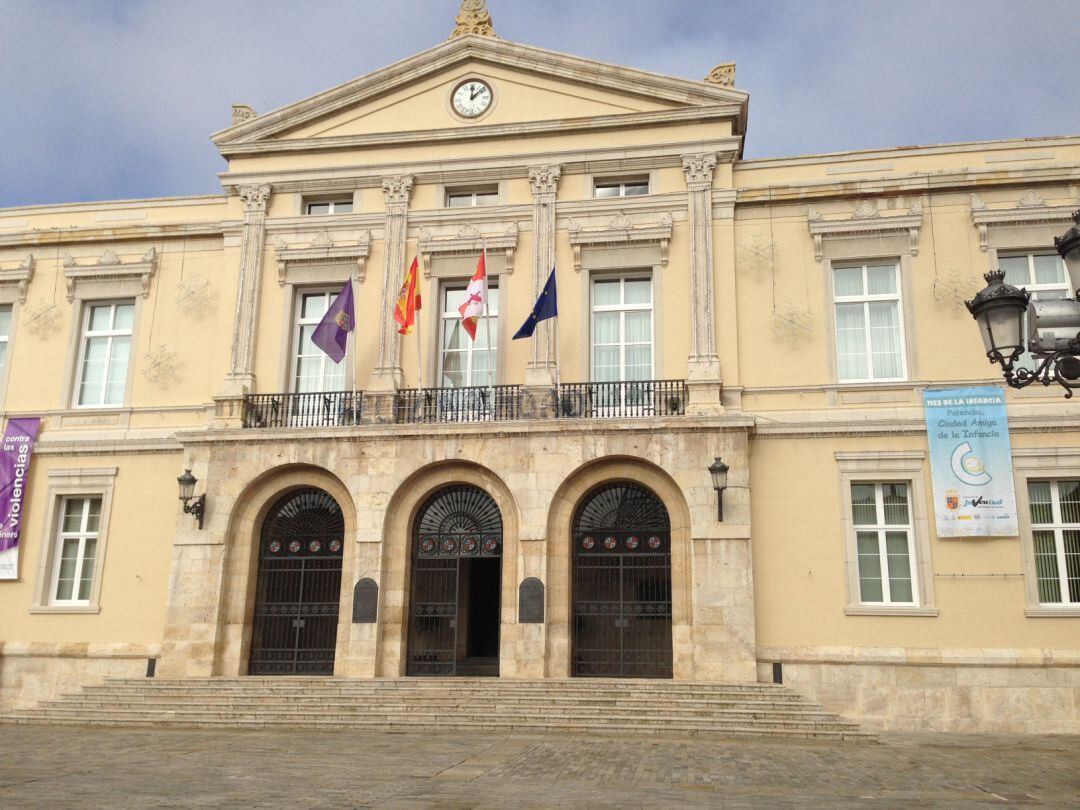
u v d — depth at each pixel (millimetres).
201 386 20062
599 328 19125
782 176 19062
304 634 18344
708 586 16594
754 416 17219
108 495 19656
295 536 18859
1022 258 18031
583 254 19125
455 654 17797
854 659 16375
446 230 19766
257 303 19984
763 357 18172
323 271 20031
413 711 15234
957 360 17547
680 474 17141
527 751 12328
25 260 21375
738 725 14312
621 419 17344
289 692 16266
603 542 17797
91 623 19062
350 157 20516
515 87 20391
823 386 17828
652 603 17391
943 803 9117
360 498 18031
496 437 17844
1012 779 10688
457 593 18000
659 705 14977
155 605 18906
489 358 18609
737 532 16703
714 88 19219
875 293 18422
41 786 9734
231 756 11969
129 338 20938
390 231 19828
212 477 18609
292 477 18719
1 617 19406
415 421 18672
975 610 16375
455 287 19906
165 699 16203
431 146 20266
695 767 11164
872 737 13953
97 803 8727
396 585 17828
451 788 9578
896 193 18406
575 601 17625
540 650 16812
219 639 17984
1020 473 16812
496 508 18250
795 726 14297
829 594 16812
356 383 19328
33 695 18844
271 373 19656
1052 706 15773
